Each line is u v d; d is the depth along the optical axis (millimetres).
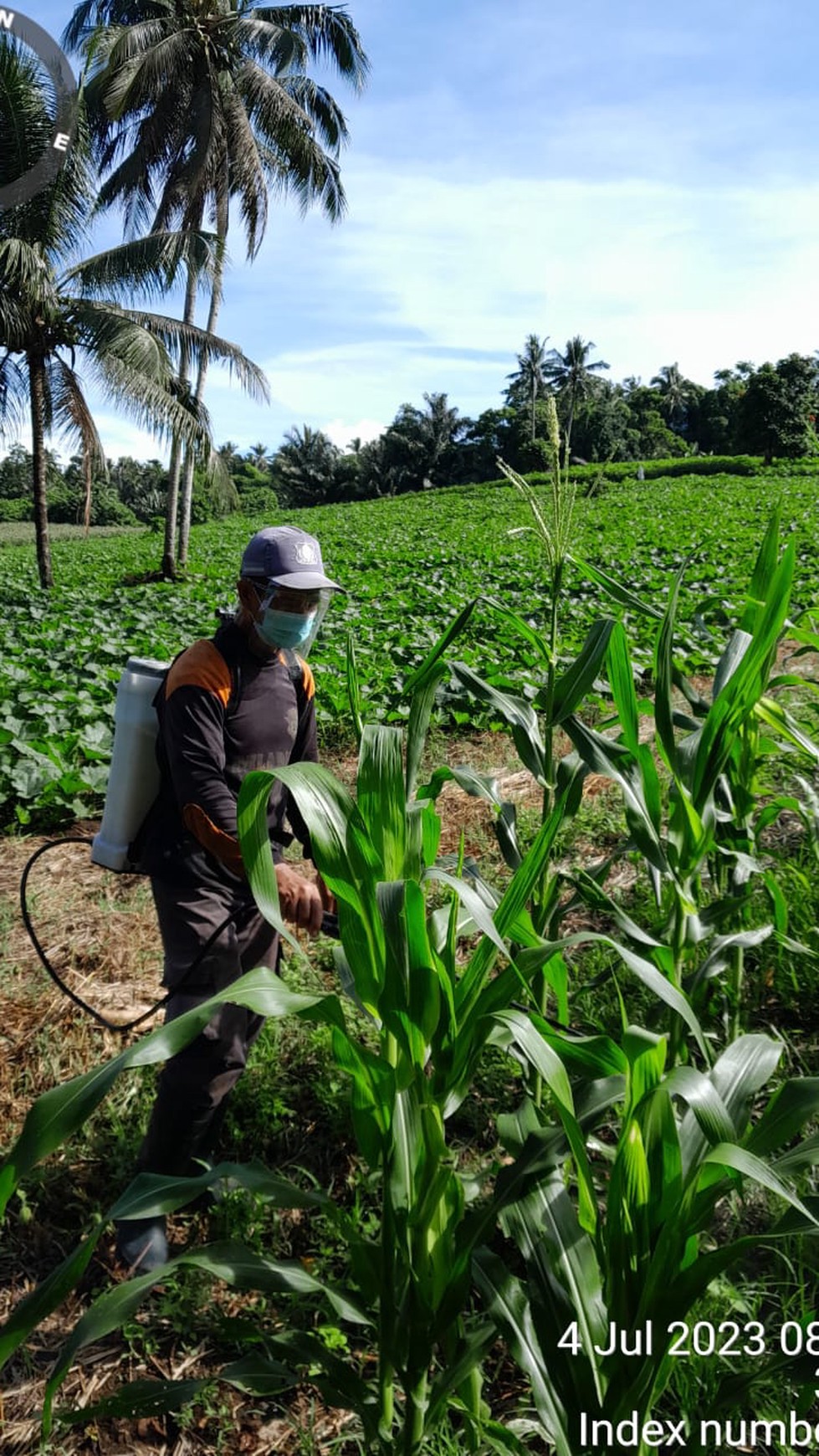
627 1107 1501
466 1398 1717
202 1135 2416
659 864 2273
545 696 2518
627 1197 1429
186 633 12734
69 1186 2666
